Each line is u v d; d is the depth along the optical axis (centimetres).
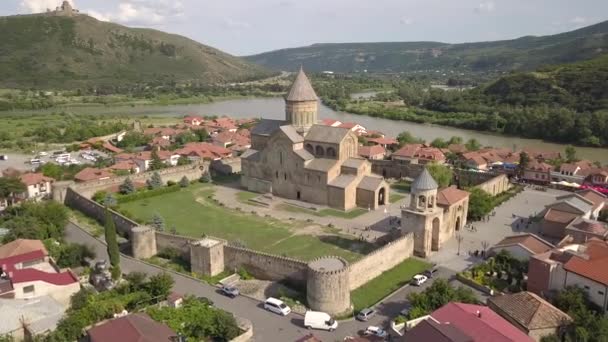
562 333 5659
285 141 11944
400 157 15550
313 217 10706
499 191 12425
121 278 7544
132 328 5319
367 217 10662
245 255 7875
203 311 6109
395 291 7225
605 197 10562
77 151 18888
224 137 19212
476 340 5012
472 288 7256
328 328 6150
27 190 12181
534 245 7694
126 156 16062
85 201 11181
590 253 6850
